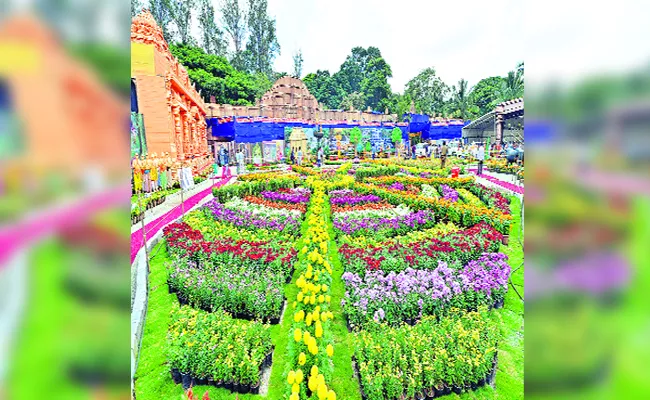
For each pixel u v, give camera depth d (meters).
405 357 4.18
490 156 30.48
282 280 6.38
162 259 7.60
